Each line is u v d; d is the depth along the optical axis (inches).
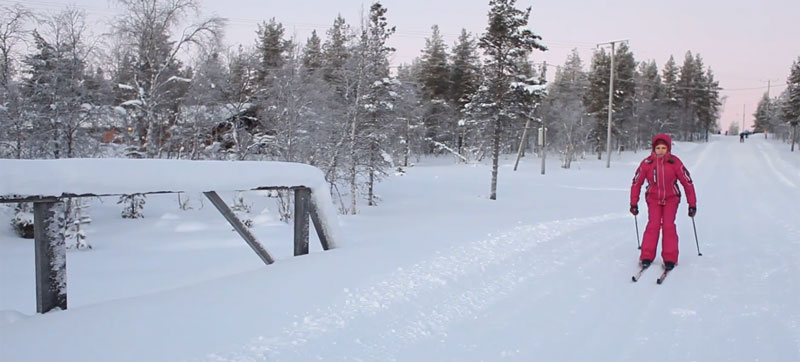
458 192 882.8
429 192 880.9
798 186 762.2
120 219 547.8
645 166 228.2
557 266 215.5
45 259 133.0
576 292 177.3
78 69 572.4
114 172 144.6
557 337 134.5
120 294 207.0
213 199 181.5
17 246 411.8
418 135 1529.3
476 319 147.9
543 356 121.6
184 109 703.7
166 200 678.5
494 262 216.4
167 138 711.7
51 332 117.6
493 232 290.2
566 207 533.6
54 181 130.1
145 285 224.1
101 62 642.2
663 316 152.2
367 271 188.7
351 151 604.1
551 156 2043.6
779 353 123.6
